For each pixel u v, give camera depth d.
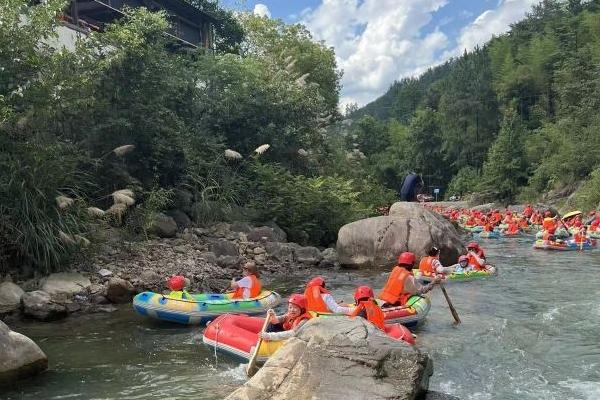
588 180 37.69
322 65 32.56
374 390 4.93
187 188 16.80
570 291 11.42
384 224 15.54
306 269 14.55
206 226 15.77
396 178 68.19
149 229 13.77
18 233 10.42
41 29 11.91
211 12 28.80
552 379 6.39
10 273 10.52
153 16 15.73
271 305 9.52
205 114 18.72
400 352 5.34
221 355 7.25
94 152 14.06
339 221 18.86
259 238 15.54
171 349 7.67
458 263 14.34
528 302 10.44
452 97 65.50
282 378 5.10
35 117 11.42
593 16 51.94
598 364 6.89
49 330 8.58
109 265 11.58
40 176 10.80
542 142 47.66
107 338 8.19
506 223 28.98
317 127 23.30
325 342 5.45
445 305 10.32
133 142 14.70
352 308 7.27
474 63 76.88
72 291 10.12
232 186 17.55
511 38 71.94
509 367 6.81
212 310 8.99
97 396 5.96
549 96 57.25
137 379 6.49
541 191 44.44
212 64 19.58
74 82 12.19
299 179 18.34
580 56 46.12
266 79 22.19
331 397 4.84
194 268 12.35
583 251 18.94
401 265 9.23
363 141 70.38
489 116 63.28
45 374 6.66
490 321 9.04
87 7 21.64
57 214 10.85
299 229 17.77
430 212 17.14
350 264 15.22
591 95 41.94
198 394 6.02
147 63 14.78
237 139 19.47
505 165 48.53
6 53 11.18
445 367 6.81
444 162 66.06
